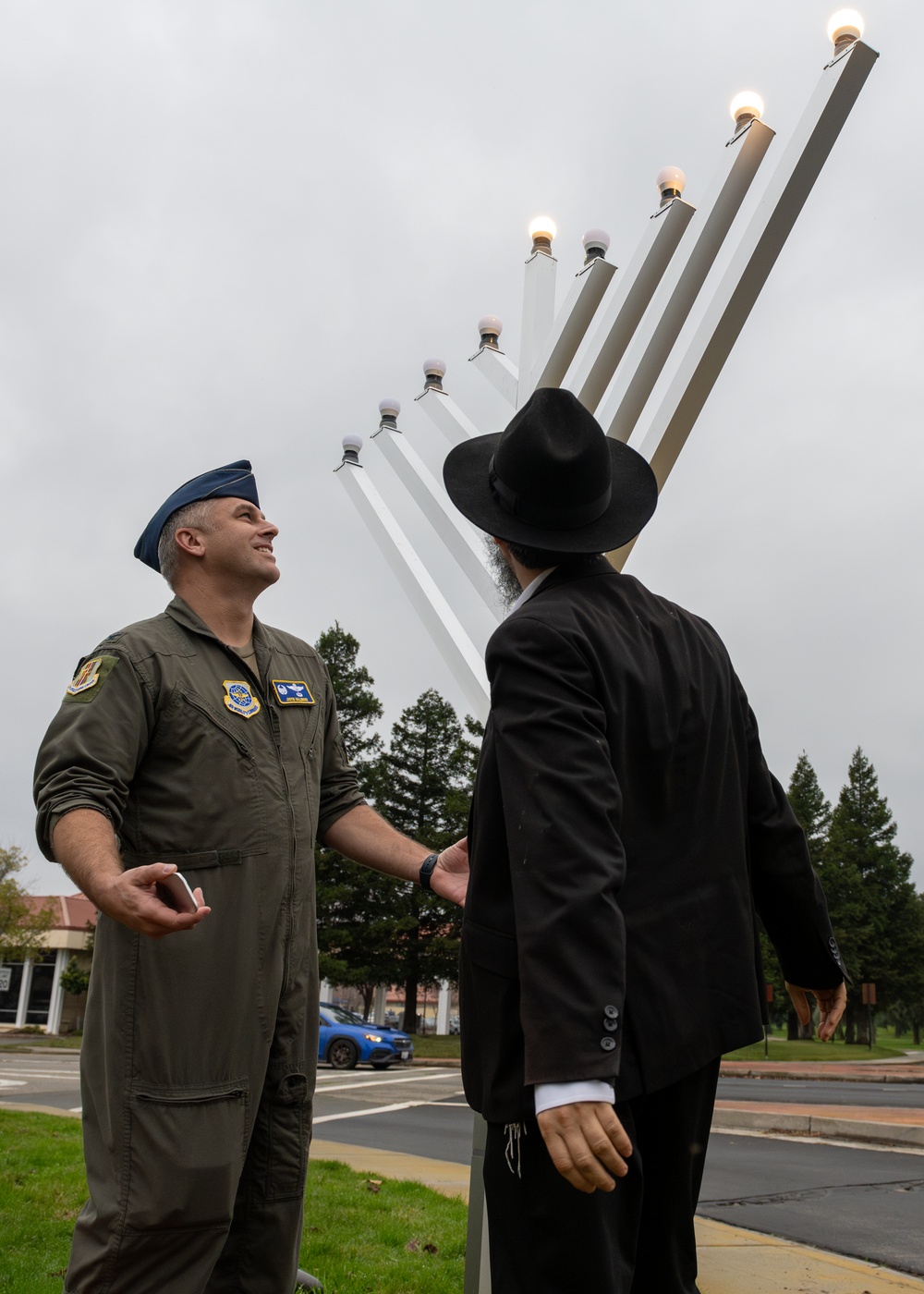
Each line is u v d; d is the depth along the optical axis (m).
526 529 1.42
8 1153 5.08
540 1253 1.13
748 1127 7.66
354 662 31.09
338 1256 3.17
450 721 30.66
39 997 36.69
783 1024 40.09
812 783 42.75
